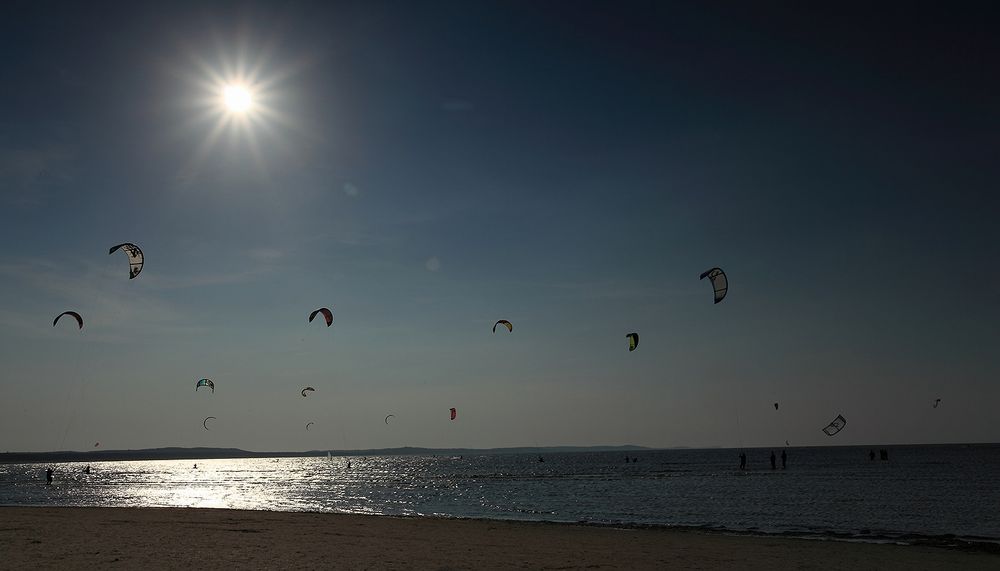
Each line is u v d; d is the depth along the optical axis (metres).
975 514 27.83
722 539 18.02
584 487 48.16
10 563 11.22
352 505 34.72
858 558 14.88
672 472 70.19
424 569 11.82
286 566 11.63
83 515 21.59
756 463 93.19
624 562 13.64
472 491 46.34
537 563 13.11
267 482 66.25
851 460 101.75
